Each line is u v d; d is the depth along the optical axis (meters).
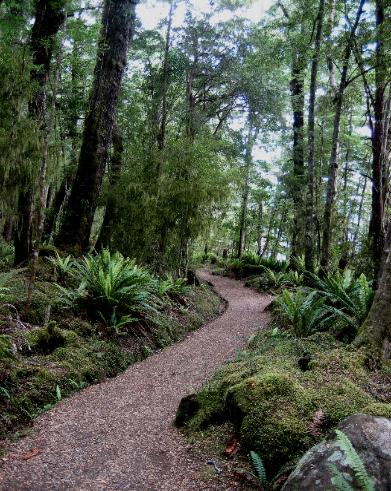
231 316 13.05
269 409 4.18
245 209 28.16
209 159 13.20
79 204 11.86
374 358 5.42
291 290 15.21
